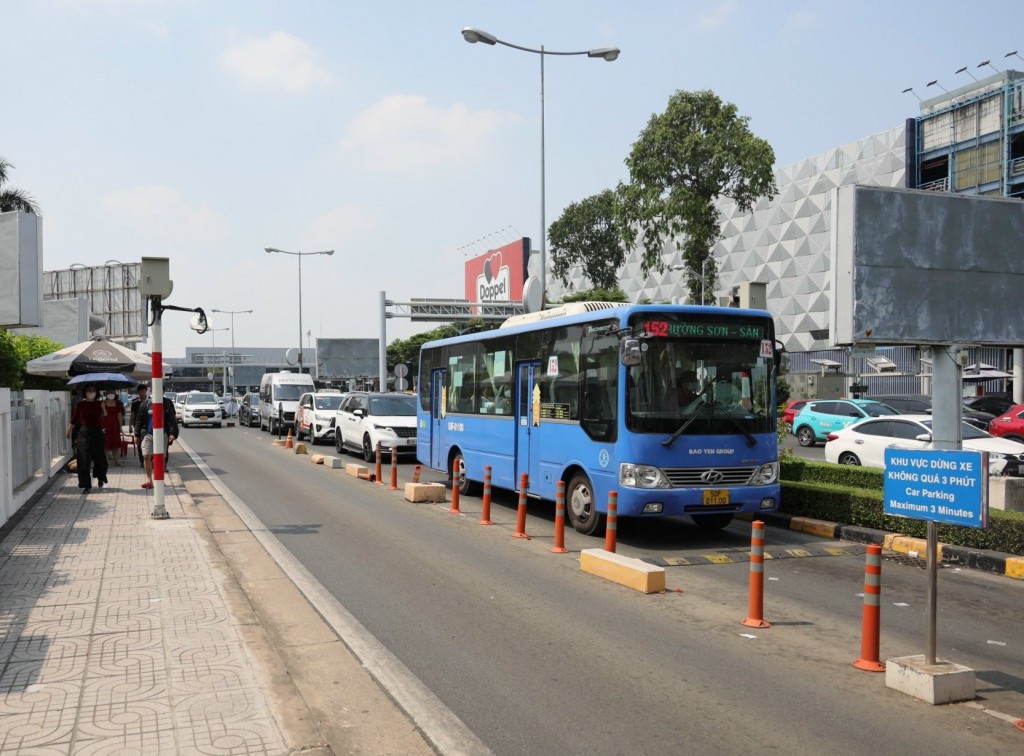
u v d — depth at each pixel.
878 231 10.62
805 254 59.31
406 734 4.69
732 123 39.50
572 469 11.72
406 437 22.25
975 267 11.12
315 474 19.11
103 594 7.35
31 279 13.27
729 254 65.94
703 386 10.51
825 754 4.43
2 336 16.45
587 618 7.11
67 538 10.12
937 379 11.16
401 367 38.84
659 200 40.06
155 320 11.73
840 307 10.65
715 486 10.38
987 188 43.66
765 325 10.90
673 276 70.56
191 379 110.38
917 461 5.38
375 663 5.91
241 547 10.32
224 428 42.22
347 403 25.44
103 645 5.90
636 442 10.16
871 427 19.53
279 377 35.88
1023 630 6.90
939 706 5.12
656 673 5.71
